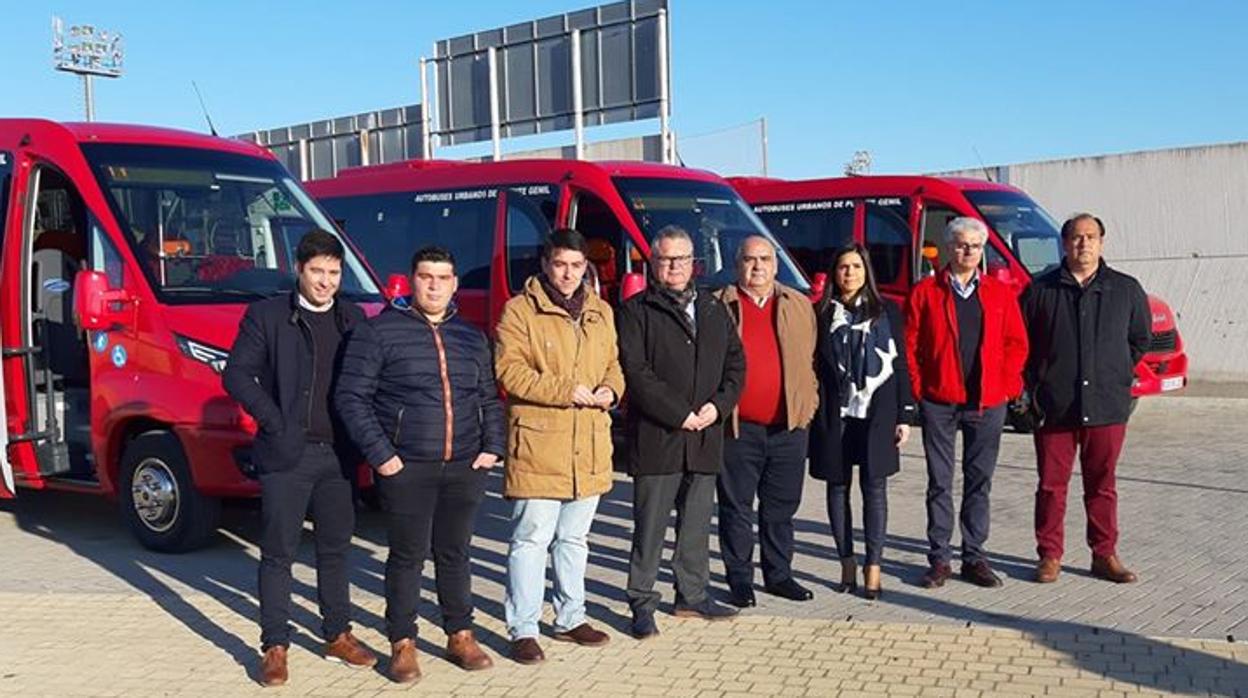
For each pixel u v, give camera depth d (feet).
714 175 41.93
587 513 20.81
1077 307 23.91
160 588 25.14
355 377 18.67
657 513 21.08
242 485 26.32
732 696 18.45
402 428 18.74
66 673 20.06
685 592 22.20
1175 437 43.11
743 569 22.99
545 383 19.35
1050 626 21.40
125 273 27.76
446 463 19.07
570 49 74.69
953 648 20.33
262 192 30.48
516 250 40.55
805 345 22.48
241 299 28.09
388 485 18.93
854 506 32.40
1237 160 59.47
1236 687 18.34
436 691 18.97
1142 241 62.59
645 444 20.88
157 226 28.45
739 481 22.68
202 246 28.76
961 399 23.68
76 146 28.76
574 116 74.23
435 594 24.13
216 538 29.48
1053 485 24.40
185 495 27.30
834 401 23.15
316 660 20.45
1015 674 19.04
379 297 29.73
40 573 26.53
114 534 30.37
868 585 23.45
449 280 19.02
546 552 20.36
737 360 21.47
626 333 20.72
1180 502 31.94
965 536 24.52
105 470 28.37
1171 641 20.45
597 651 20.59
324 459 19.51
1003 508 31.63
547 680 19.30
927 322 23.81
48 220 30.76
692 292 21.08
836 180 49.55
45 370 29.22
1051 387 24.08
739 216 40.06
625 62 71.82
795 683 18.92
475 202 42.24
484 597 24.09
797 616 22.38
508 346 19.51
